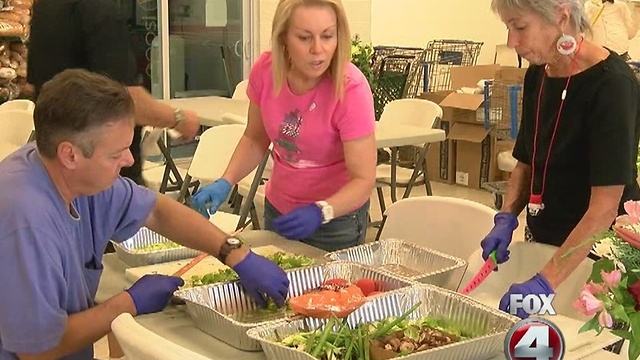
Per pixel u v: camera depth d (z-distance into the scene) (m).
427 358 1.39
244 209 3.58
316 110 2.05
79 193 1.55
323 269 1.84
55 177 1.52
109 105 1.45
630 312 1.14
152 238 2.19
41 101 1.46
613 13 5.12
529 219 2.17
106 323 1.58
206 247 1.78
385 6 7.28
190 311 1.62
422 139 4.10
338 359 1.45
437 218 2.35
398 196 5.63
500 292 2.03
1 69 5.00
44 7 2.83
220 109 4.73
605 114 1.84
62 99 1.44
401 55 6.98
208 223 1.81
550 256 2.03
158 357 1.26
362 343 1.47
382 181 4.41
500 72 5.10
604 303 1.13
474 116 5.86
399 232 2.42
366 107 2.03
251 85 2.23
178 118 2.40
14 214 1.45
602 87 1.85
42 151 1.48
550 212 2.08
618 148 1.81
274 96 2.12
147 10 6.23
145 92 2.39
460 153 6.02
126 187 1.75
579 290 1.90
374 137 2.08
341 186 2.14
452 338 1.51
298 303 1.57
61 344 1.52
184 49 6.48
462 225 2.29
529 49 1.87
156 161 5.63
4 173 1.51
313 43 1.91
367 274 1.83
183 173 4.92
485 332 1.54
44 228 1.47
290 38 1.96
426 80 7.07
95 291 1.74
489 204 5.53
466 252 2.27
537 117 2.06
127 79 2.86
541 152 2.05
